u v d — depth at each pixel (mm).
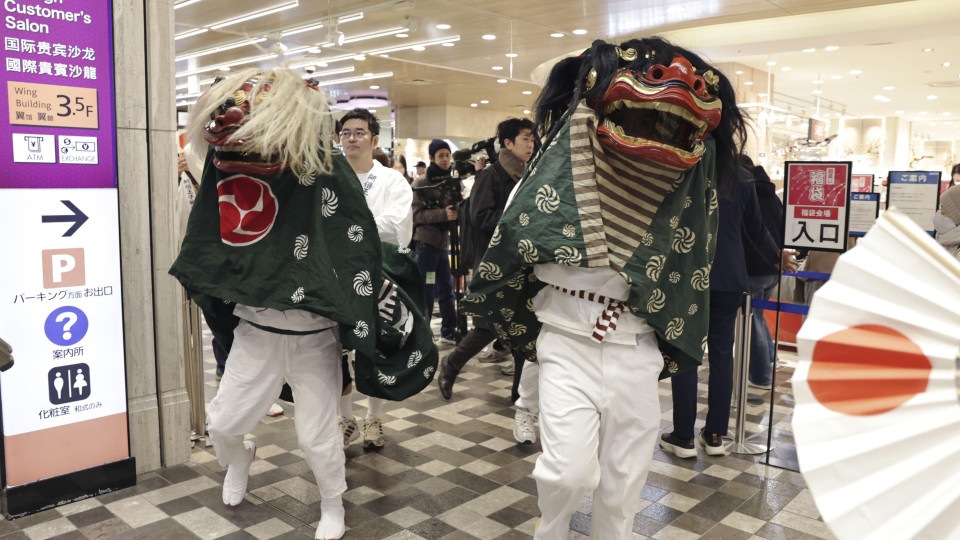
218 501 2797
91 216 2762
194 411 3461
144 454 3053
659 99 1727
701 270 1980
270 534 2533
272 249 2273
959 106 18344
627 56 1845
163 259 3047
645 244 1855
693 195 1939
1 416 2596
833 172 3037
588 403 1889
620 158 1866
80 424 2793
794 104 16828
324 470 2436
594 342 1892
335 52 7781
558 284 1923
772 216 3613
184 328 3393
